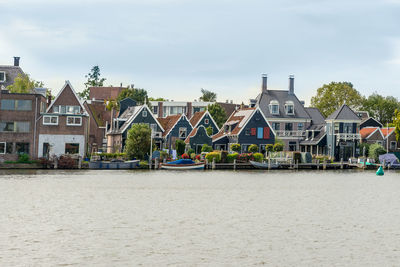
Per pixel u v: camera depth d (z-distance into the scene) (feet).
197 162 303.68
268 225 129.59
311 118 408.05
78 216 137.28
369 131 396.78
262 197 184.03
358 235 119.75
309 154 330.54
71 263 93.76
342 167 333.83
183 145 328.29
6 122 285.23
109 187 202.80
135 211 147.02
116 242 108.88
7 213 139.23
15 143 286.25
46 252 100.42
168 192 191.83
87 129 323.37
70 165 280.92
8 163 275.59
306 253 102.89
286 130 398.83
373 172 318.86
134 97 507.30
